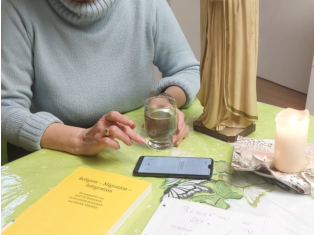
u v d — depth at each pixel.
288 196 0.57
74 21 0.86
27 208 0.55
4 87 0.85
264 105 0.94
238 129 0.78
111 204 0.54
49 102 0.93
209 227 0.50
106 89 0.95
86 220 0.51
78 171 0.64
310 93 2.15
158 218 0.52
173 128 0.75
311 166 0.61
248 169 0.60
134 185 0.59
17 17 0.84
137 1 0.96
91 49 0.91
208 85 0.76
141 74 1.02
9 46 0.85
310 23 2.30
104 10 0.86
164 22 1.02
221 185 0.60
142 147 0.75
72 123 0.96
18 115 0.79
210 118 0.77
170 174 0.63
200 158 0.68
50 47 0.89
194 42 2.38
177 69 1.05
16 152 0.99
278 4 2.47
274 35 2.57
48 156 0.72
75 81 0.91
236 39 0.69
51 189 0.59
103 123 0.73
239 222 0.50
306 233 0.49
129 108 1.02
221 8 0.67
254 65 0.71
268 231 0.49
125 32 0.95
